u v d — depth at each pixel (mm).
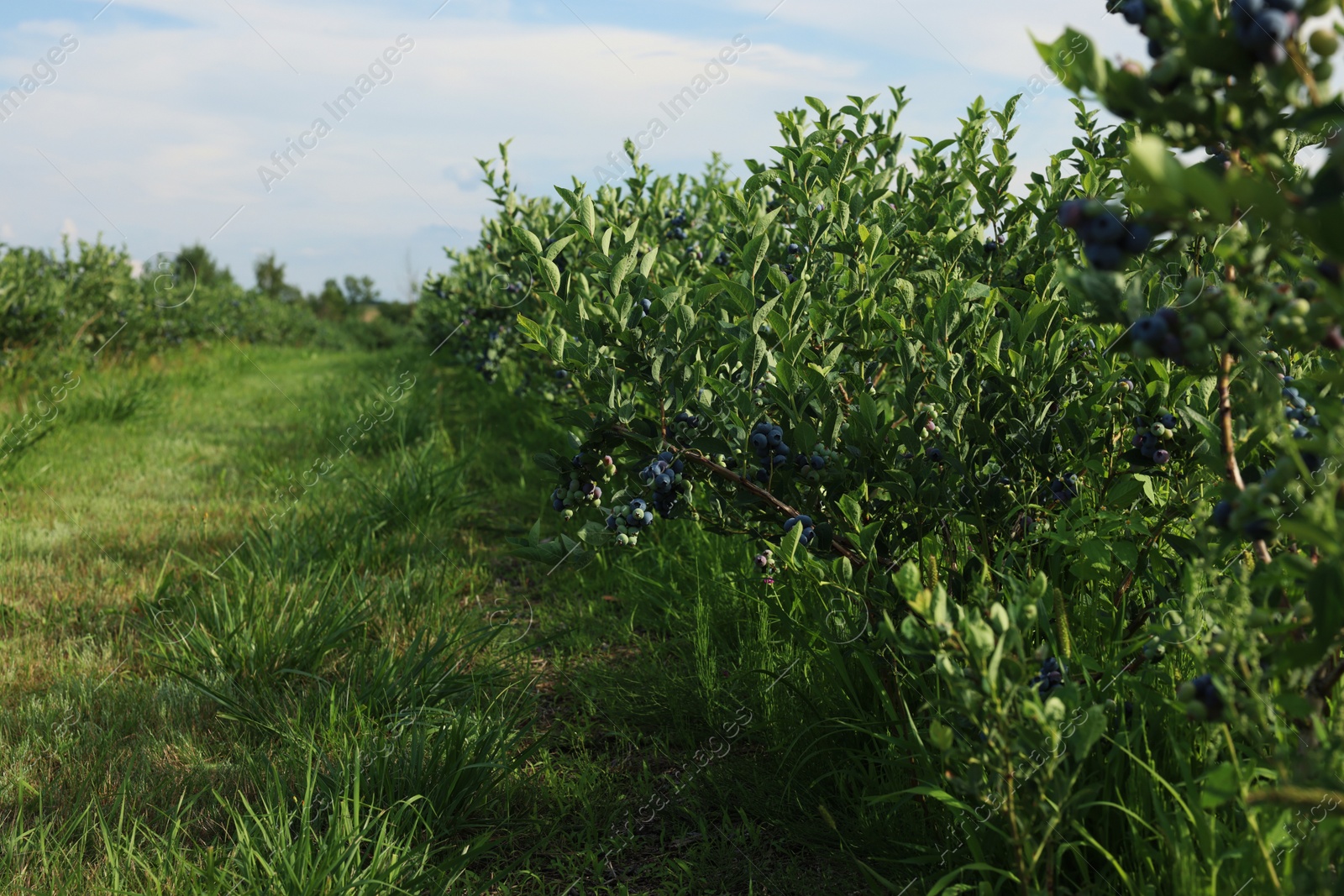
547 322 3238
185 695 3439
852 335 2840
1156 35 1271
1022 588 1860
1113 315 1420
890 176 3893
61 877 2402
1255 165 1314
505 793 2832
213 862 2318
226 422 10039
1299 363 2369
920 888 2176
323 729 3084
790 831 2543
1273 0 1133
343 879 2219
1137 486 2357
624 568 4586
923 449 2533
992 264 3352
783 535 2627
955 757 1745
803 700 2834
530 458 6984
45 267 12359
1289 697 1375
